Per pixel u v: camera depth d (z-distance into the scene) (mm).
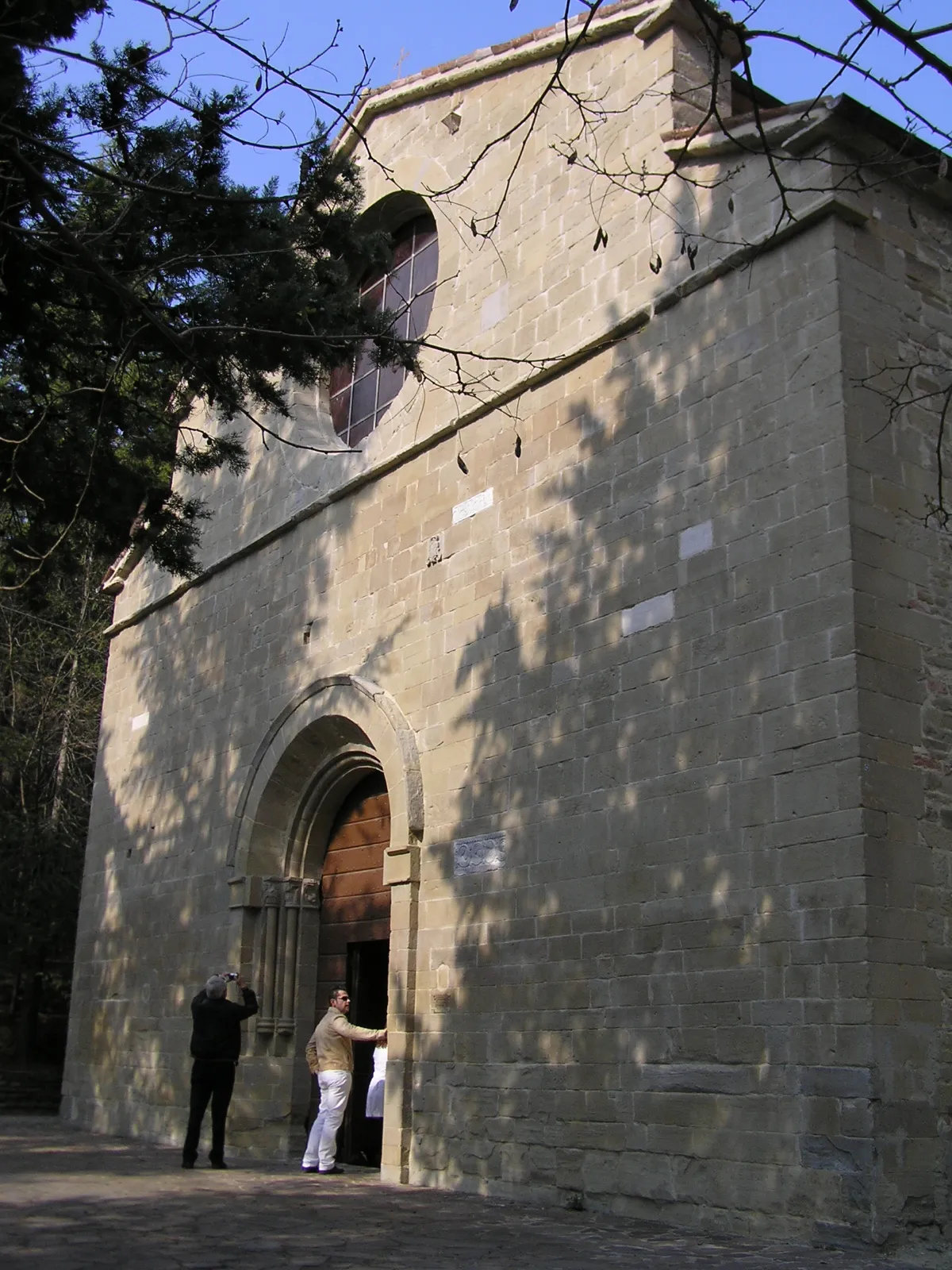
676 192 11789
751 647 9992
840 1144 8477
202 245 9766
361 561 15297
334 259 10602
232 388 10141
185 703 18719
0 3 8000
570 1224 9453
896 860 8945
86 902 20438
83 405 10359
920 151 10648
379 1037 12766
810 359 10094
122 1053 18219
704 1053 9586
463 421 13852
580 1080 10617
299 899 15695
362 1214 9680
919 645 9594
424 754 13359
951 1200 8516
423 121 15984
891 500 9766
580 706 11516
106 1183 11359
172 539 11570
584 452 12164
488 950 11883
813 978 8930
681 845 10172
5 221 8766
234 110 9523
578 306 12703
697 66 12422
